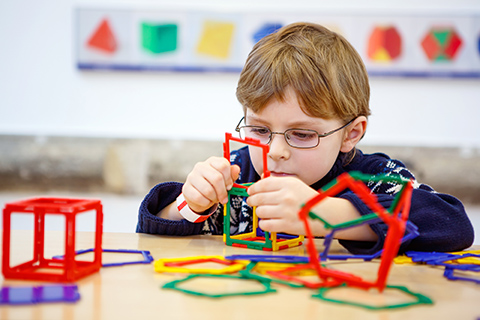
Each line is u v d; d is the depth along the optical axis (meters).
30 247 0.68
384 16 2.34
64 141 2.29
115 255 0.64
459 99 2.38
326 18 2.36
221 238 0.82
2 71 2.43
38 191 2.32
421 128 2.40
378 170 0.98
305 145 0.86
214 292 0.47
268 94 0.83
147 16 2.37
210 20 2.38
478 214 2.22
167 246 0.73
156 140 2.28
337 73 0.90
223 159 0.79
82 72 2.43
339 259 0.63
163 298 0.45
